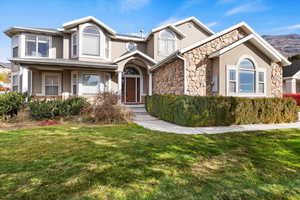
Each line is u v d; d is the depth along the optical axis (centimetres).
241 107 930
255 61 1138
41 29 1521
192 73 1105
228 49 1064
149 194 282
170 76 1264
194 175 348
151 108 1292
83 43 1500
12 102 998
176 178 335
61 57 1587
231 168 383
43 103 1027
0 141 573
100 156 436
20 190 290
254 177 345
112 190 292
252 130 782
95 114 976
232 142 589
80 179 325
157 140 595
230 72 1095
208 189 300
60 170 361
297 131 764
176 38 1820
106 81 1573
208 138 638
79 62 1348
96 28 1540
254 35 1103
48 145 529
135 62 1655
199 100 879
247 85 1125
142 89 1767
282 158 447
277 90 1227
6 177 331
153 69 1509
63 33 1555
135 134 682
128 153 459
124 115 1003
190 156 448
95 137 630
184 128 828
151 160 415
